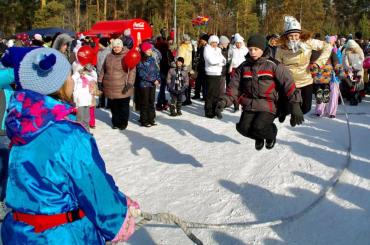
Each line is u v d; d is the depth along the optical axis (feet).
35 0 128.57
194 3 153.48
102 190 6.55
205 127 29.55
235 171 19.90
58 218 6.70
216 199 16.67
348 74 37.70
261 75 16.58
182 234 13.79
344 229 14.03
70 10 144.36
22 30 134.21
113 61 28.25
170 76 33.68
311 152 22.57
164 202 16.55
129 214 6.95
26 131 6.51
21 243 6.73
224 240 13.39
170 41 45.16
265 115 16.87
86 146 6.60
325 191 16.85
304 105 21.88
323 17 178.70
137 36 69.67
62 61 7.07
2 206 14.01
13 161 6.73
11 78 12.91
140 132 28.45
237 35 35.91
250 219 14.85
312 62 21.67
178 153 23.24
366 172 19.38
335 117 32.04
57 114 6.68
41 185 6.51
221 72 32.14
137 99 32.89
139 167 20.94
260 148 17.84
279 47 21.86
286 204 16.06
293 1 164.55
